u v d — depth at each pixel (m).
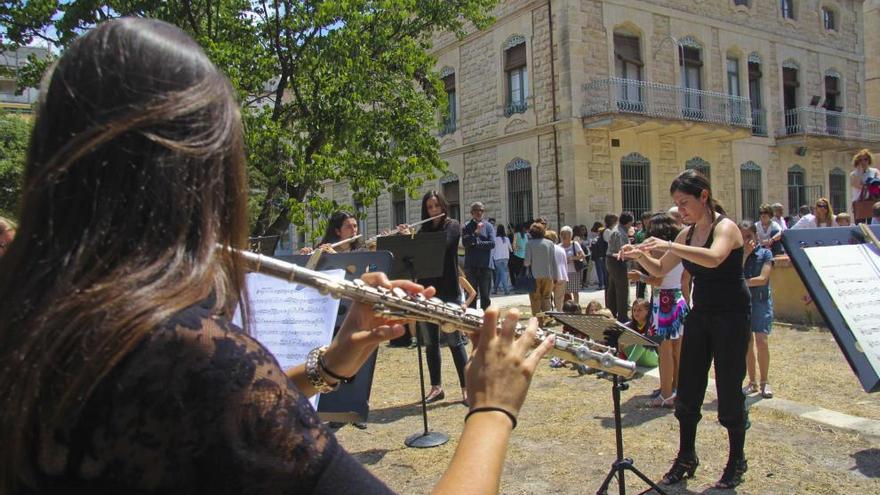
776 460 4.31
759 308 5.75
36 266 0.85
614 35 17.36
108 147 0.86
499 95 18.62
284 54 10.95
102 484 0.81
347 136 10.38
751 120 19.45
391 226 23.59
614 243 9.30
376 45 11.12
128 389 0.79
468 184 20.03
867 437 4.68
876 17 25.06
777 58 21.25
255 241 6.36
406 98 11.38
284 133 10.00
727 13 19.77
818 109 21.45
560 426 5.20
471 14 12.97
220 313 0.97
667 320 5.57
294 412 0.87
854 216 8.23
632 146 17.53
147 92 0.88
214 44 9.25
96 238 0.84
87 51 0.91
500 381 1.15
